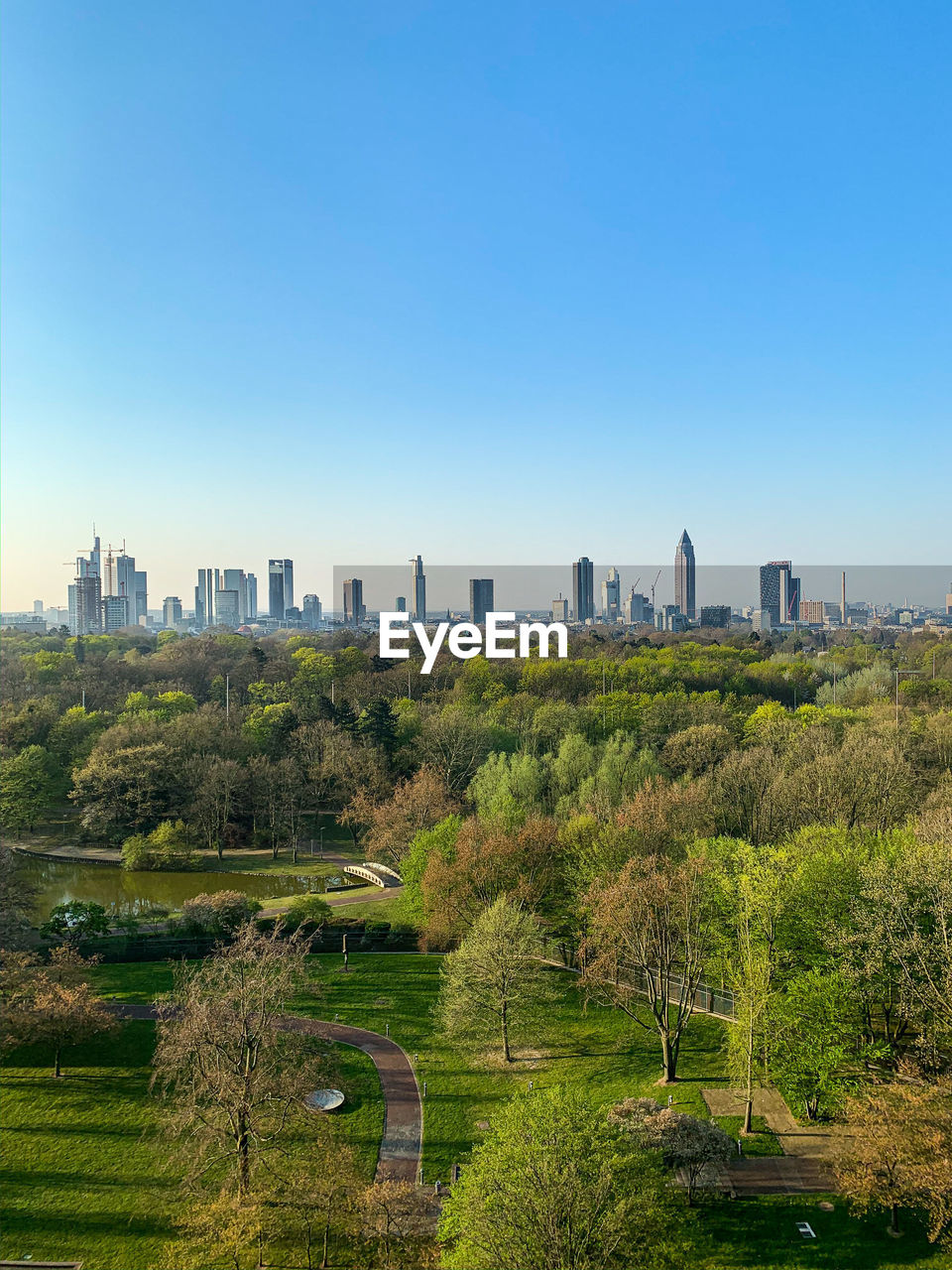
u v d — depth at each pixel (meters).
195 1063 39.94
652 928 48.78
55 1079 47.94
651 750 101.94
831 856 50.59
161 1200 38.59
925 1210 35.09
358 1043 53.06
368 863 96.50
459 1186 32.59
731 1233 34.44
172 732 113.75
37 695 143.00
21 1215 37.25
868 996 44.19
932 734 95.44
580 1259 27.19
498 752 109.00
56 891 90.50
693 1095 45.34
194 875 95.62
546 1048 52.03
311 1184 36.28
